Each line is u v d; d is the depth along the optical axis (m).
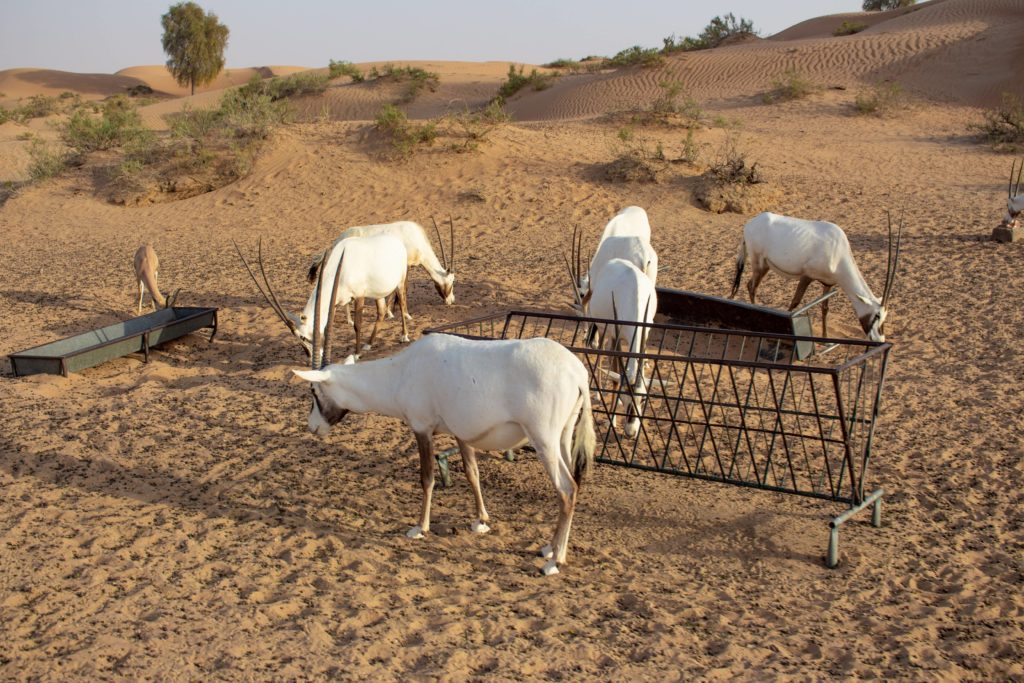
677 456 6.93
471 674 4.20
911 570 5.20
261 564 5.39
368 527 5.93
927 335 9.90
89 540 5.64
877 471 6.57
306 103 44.03
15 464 6.94
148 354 10.01
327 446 7.41
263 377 9.41
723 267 13.18
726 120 28.22
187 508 6.18
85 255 16.03
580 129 25.59
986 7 43.25
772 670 4.20
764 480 5.82
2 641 4.54
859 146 23.17
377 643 4.47
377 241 9.91
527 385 4.95
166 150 22.28
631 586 5.11
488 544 5.68
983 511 5.91
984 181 18.41
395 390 5.57
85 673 4.23
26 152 28.78
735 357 9.50
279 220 18.09
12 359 9.48
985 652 4.40
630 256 8.71
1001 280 11.47
